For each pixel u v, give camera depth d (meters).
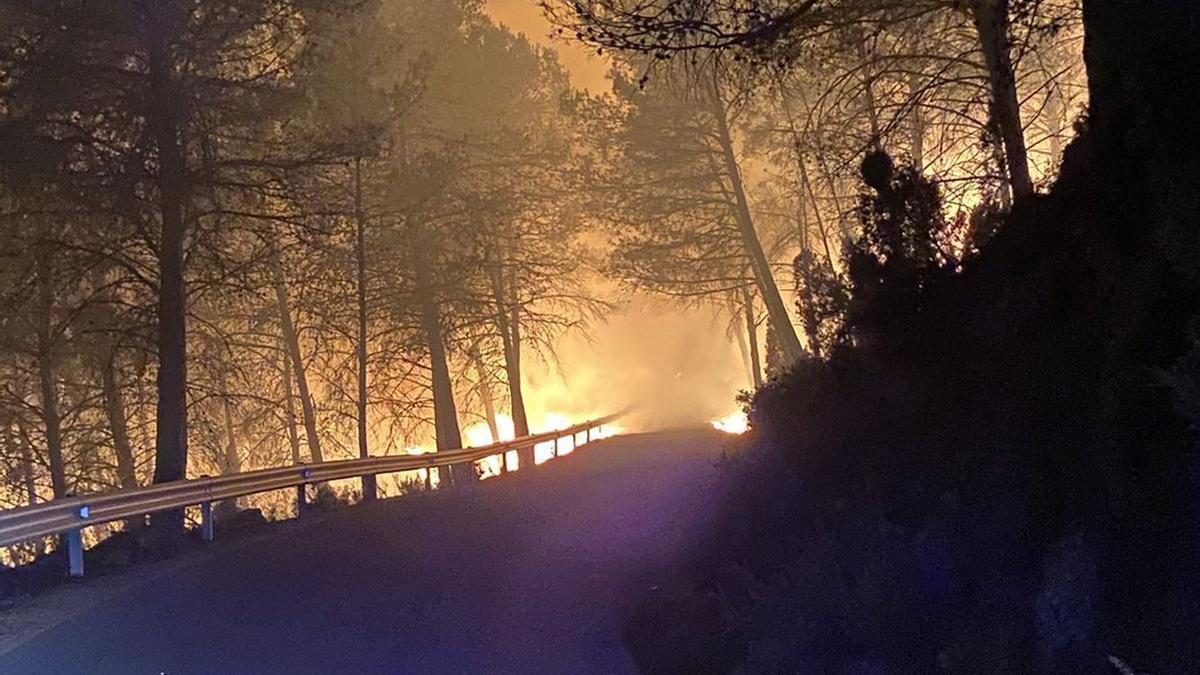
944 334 9.02
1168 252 5.47
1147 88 6.67
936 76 12.70
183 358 21.11
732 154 35.16
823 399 11.23
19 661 9.59
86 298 23.27
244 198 21.56
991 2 11.20
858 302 11.12
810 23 10.95
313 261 32.03
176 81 20.27
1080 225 7.65
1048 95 13.34
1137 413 5.62
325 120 27.11
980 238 10.71
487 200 35.12
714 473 15.36
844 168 14.09
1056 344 7.03
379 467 25.77
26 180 19.03
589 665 8.66
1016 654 5.58
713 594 9.20
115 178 19.67
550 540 15.00
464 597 11.45
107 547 16.98
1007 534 6.30
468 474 31.97
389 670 8.63
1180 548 5.18
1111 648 5.13
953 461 7.32
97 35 19.62
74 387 28.94
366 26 30.19
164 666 9.02
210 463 36.09
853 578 7.22
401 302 33.91
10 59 18.84
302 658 9.09
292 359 38.19
